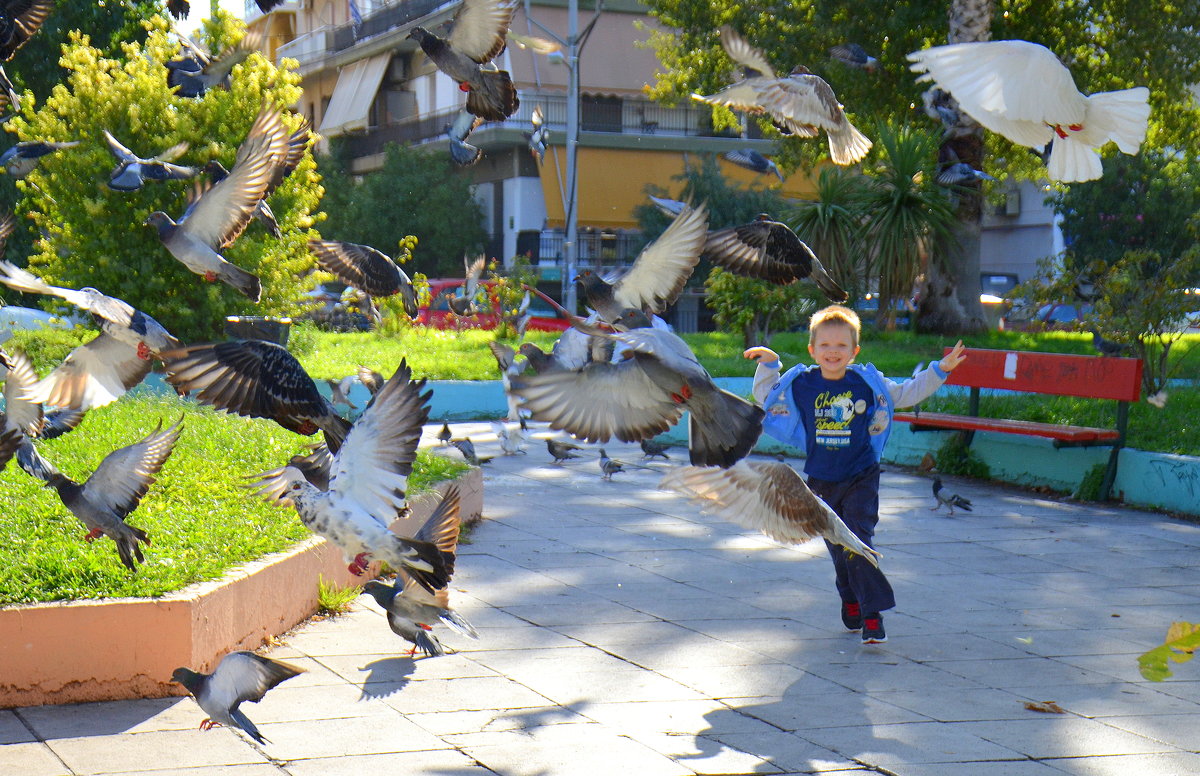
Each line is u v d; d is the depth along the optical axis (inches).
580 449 522.0
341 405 484.7
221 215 211.6
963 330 840.9
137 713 203.8
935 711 211.6
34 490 278.5
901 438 506.3
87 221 660.7
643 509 404.2
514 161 1430.9
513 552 336.2
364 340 819.4
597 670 233.1
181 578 224.2
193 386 159.0
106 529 199.9
